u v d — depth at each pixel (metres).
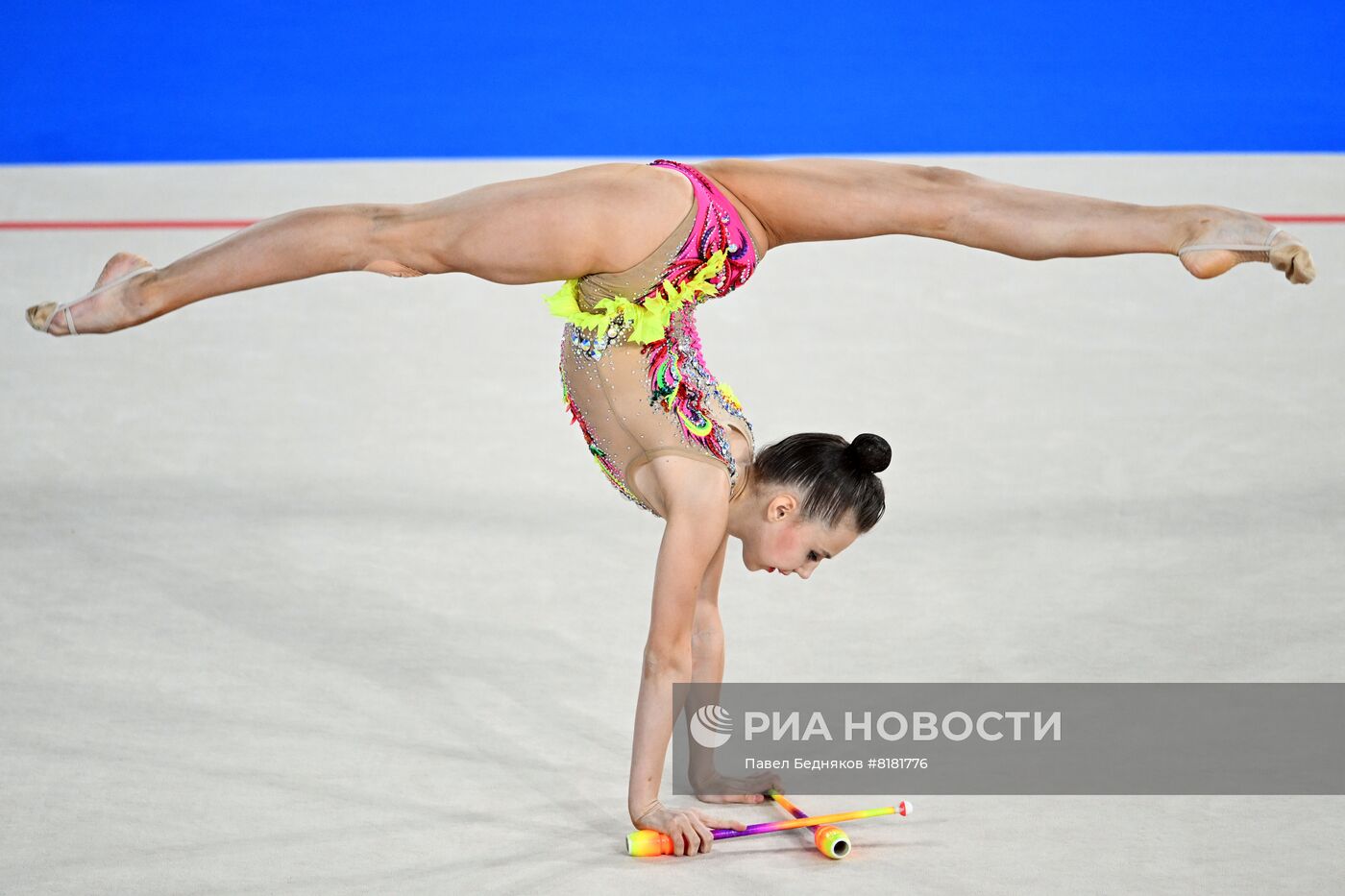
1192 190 29.77
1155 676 12.73
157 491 17.08
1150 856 9.91
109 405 20.00
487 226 9.95
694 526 9.95
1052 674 12.80
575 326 10.45
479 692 12.55
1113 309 24.53
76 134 34.69
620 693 12.58
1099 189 29.59
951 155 32.91
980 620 13.91
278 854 9.90
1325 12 42.28
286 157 33.44
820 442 10.47
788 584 14.87
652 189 10.12
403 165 32.47
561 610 14.26
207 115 35.88
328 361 22.17
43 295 23.97
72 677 12.63
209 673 12.78
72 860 9.75
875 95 36.88
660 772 10.18
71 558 15.19
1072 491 17.09
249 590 14.56
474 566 15.24
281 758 11.33
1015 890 9.47
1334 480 17.30
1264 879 9.58
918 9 43.22
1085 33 41.22
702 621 10.97
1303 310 24.23
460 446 18.77
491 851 10.00
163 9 43.03
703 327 23.62
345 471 17.84
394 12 43.16
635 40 40.97
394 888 9.47
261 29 41.72
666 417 10.11
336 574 14.95
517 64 39.19
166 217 28.42
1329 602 14.16
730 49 40.22
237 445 18.64
